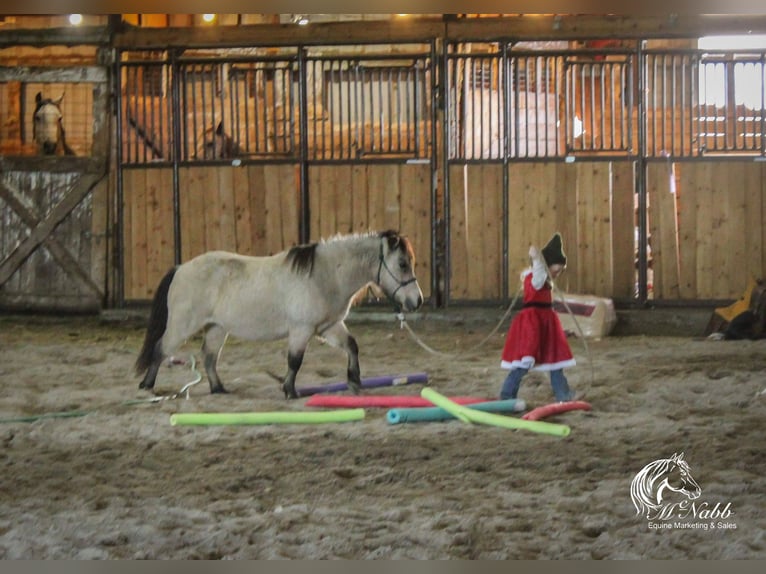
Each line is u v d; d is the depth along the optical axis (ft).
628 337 47.03
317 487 21.24
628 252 50.78
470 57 51.37
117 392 32.71
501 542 17.81
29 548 17.66
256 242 52.75
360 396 30.53
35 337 47.98
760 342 43.86
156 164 53.16
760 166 50.14
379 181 51.98
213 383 32.19
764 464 22.89
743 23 50.11
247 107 52.44
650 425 26.86
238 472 22.49
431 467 22.74
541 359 28.81
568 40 50.83
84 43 53.52
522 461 23.20
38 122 53.98
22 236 54.60
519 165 50.98
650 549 17.48
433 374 35.96
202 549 17.63
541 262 28.50
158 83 55.98
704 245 50.49
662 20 50.14
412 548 17.54
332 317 30.89
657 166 50.47
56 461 23.79
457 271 51.62
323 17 59.06
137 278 53.67
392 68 51.72
